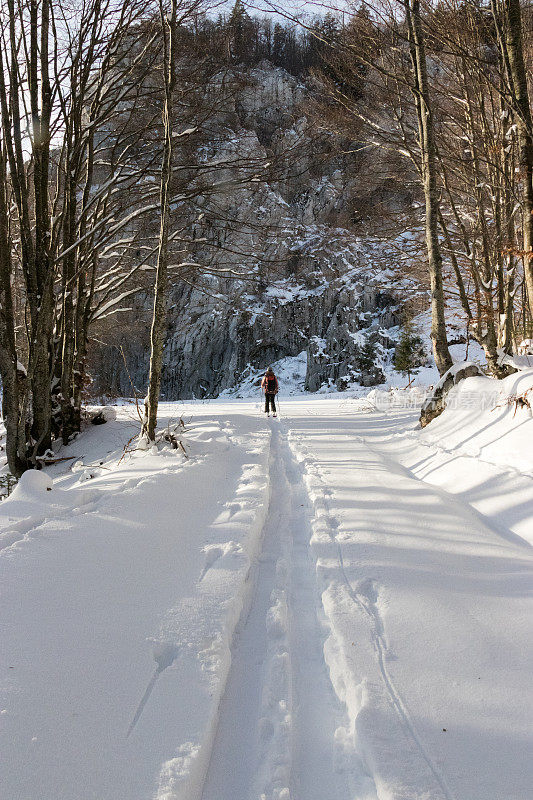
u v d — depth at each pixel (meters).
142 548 3.49
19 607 2.44
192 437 8.98
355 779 1.80
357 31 10.34
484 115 10.46
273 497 5.67
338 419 13.09
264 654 2.63
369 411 15.07
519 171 7.38
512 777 1.67
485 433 6.34
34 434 9.85
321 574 3.33
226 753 1.97
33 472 4.85
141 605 2.78
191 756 1.75
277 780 1.78
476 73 9.35
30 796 1.47
